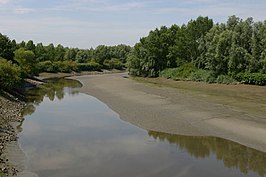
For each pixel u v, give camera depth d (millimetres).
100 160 24328
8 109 41469
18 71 64812
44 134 31703
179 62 101188
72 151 26422
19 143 28172
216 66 79062
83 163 23594
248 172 22156
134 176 21344
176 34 108625
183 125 35562
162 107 46531
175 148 27547
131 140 29984
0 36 83250
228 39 77562
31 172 21484
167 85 81312
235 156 25438
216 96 58312
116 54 190000
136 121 38031
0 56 79312
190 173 21984
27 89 71188
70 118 39906
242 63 74375
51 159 24312
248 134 31156
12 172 21031
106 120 38781
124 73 141375
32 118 39531
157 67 108312
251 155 25656
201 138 30562
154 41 107500
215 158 24984
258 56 74562
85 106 49406
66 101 55094
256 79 69000
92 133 32500
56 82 93188
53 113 43281
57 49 159500
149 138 30688
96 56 162000
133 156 25344
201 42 91188
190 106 46875
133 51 116062
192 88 72812
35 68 96312
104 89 71938
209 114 40531
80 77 113312
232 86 69750
